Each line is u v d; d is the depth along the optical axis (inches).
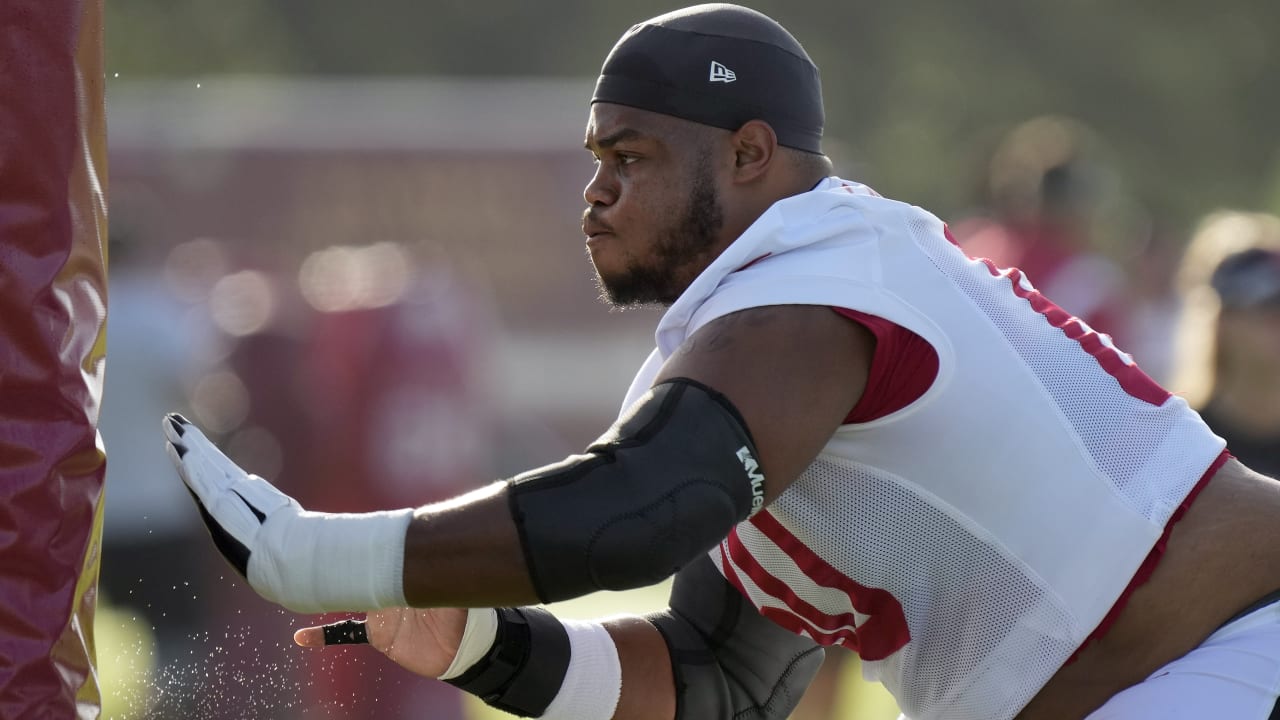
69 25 282.8
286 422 850.1
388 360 789.9
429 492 798.5
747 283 295.6
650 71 314.8
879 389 295.3
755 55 317.1
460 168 1614.2
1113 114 3983.8
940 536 306.8
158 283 882.8
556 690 342.3
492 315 1398.9
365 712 631.2
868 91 3892.7
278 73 3636.8
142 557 842.8
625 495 265.9
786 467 281.9
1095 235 883.4
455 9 3777.1
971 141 3841.0
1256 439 575.2
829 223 304.7
